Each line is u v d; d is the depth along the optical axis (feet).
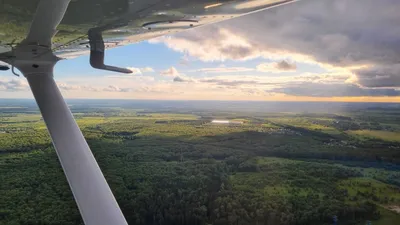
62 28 8.83
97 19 7.98
